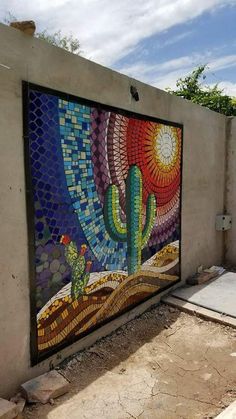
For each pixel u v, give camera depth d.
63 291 3.19
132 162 3.96
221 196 6.18
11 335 2.76
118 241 3.84
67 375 3.10
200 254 5.63
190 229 5.29
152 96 4.23
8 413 2.38
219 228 6.05
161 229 4.59
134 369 3.25
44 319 3.02
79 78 3.21
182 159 4.94
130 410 2.70
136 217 4.09
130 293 4.08
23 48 2.70
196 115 5.23
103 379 3.08
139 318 4.23
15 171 2.70
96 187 3.49
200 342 3.75
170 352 3.56
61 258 3.14
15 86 2.66
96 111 3.42
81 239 3.35
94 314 3.55
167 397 2.87
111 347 3.60
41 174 2.90
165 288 4.75
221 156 6.09
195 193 5.36
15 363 2.81
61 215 3.11
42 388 2.81
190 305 4.48
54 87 2.97
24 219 2.80
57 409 2.69
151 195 4.33
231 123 6.12
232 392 2.93
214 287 5.08
